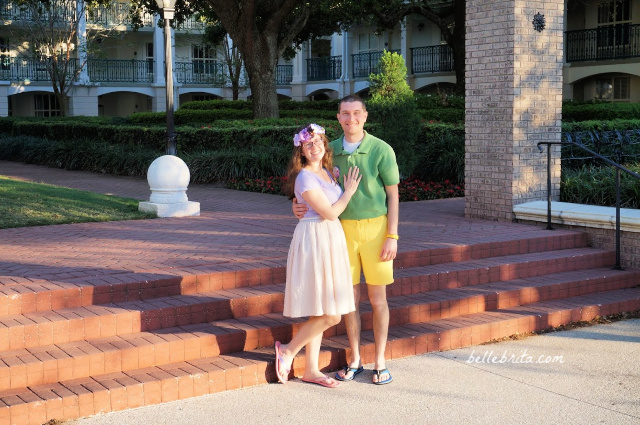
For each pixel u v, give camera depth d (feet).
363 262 17.08
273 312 19.34
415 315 20.44
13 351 15.78
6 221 27.40
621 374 17.98
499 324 20.72
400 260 22.95
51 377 15.25
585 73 86.94
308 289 16.06
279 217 30.89
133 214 30.55
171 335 17.06
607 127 47.34
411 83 104.17
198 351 17.02
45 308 17.29
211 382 16.16
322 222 16.19
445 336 19.62
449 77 98.73
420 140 48.11
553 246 26.71
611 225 26.53
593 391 16.81
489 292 22.16
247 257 21.91
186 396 15.87
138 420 14.66
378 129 42.86
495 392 16.65
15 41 101.76
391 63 43.47
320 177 16.22
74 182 45.88
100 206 31.91
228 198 38.27
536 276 24.71
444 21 76.23
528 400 16.20
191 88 118.32
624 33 83.10
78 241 24.36
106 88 111.14
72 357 15.43
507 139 29.81
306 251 16.06
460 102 71.10
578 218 27.53
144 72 115.85
